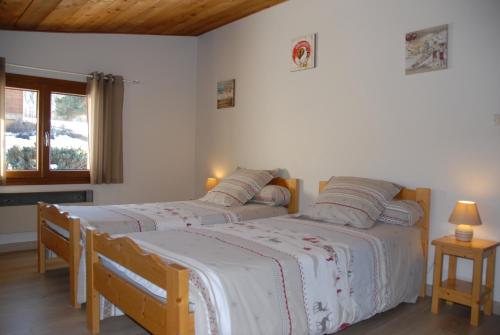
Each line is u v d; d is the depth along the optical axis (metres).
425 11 3.05
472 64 2.82
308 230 2.73
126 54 4.91
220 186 4.09
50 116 4.45
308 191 3.92
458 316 2.70
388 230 2.81
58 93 4.50
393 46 3.24
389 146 3.29
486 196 2.77
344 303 2.29
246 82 4.59
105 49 4.76
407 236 2.84
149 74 5.08
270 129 4.31
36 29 4.22
